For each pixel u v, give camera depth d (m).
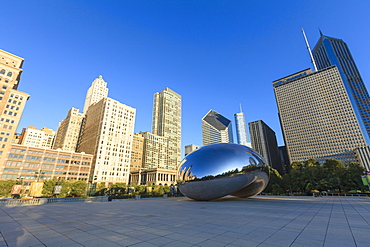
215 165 17.80
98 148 110.62
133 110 135.38
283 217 9.41
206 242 5.25
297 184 48.53
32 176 87.69
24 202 17.19
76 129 149.62
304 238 5.60
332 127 135.50
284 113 161.62
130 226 7.40
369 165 109.25
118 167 115.75
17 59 94.62
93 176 104.50
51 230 6.75
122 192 68.00
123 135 123.81
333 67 146.62
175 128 198.38
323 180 43.94
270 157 190.00
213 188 17.67
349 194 37.34
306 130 146.38
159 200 21.91
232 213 10.84
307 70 178.25
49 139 182.25
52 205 16.14
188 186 18.59
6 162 81.38
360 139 123.12
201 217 9.48
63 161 99.38
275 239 5.51
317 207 13.95
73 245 5.05
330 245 4.93
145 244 5.12
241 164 17.86
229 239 5.53
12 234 6.20
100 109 125.50
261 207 13.89
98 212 11.52
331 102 140.50
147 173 123.75
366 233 6.14
